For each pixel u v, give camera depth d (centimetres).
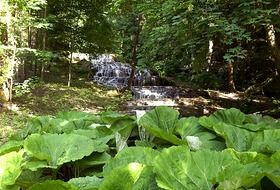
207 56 708
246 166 83
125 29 1252
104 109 894
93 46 1191
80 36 1130
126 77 1341
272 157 90
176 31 553
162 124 130
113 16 1238
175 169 82
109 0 1104
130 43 1311
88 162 104
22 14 775
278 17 510
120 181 80
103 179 87
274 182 80
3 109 735
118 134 125
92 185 88
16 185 92
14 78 870
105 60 1523
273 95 1053
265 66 1063
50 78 1173
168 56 851
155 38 639
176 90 1184
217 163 84
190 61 844
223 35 512
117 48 1355
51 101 863
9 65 771
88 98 973
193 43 544
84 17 1115
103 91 1117
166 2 553
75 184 88
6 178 91
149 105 1006
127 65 1459
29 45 973
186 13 510
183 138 120
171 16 578
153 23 692
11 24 757
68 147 104
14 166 95
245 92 1094
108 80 1312
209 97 1113
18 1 739
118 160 95
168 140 115
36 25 791
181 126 128
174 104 1031
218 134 118
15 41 783
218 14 485
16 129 613
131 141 131
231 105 991
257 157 91
